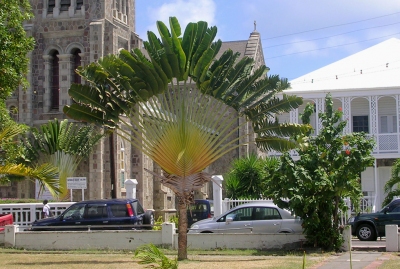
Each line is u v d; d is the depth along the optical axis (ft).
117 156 119.24
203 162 63.41
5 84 70.49
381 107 135.03
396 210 84.38
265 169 77.82
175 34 60.75
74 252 72.84
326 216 71.41
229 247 73.87
